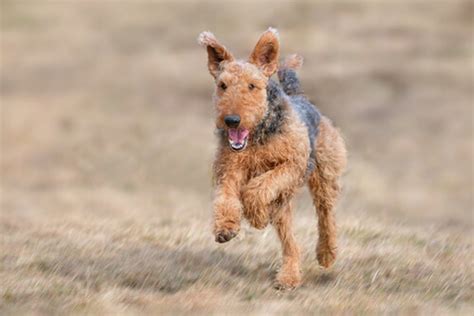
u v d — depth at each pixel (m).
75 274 7.81
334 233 8.20
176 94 27.06
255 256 8.57
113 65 30.44
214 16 34.47
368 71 27.08
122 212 14.23
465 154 21.39
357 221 10.16
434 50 29.20
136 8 37.06
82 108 26.00
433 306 7.02
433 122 23.59
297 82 8.28
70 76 29.66
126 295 7.21
